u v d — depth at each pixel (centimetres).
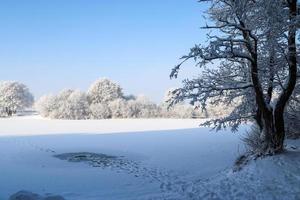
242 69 1273
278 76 1209
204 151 2031
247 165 1180
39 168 1606
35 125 4734
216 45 1005
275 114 1191
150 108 6862
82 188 1201
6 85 8369
